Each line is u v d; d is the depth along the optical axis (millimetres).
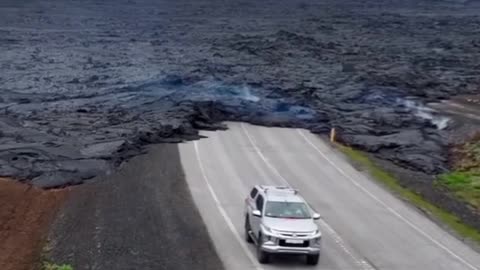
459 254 24812
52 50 94938
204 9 183500
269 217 22953
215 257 23062
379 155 40781
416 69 80500
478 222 29078
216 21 149875
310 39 111312
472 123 49562
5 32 116562
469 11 193750
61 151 37000
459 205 31484
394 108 55875
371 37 120688
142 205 28406
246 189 31828
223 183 32594
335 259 23516
